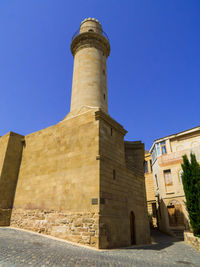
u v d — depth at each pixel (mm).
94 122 14992
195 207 15000
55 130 17703
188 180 16078
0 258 6879
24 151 20031
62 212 13695
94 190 12680
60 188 14719
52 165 16312
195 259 9750
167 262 8555
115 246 12359
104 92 22047
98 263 7316
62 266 6520
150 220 31219
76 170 14367
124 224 14094
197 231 14664
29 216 15812
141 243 15852
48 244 10328
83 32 23922
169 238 20922
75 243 11812
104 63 24156
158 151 28828
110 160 14727
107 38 25469
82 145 14906
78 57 23594
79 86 21375
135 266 7273
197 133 25578
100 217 11852
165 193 25859
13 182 18953
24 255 7512
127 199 15602
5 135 20531
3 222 16844
